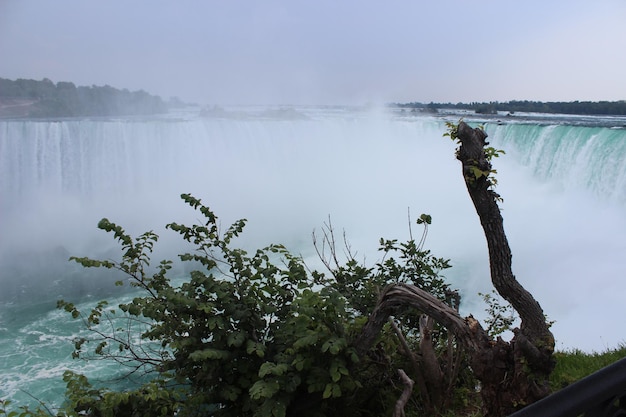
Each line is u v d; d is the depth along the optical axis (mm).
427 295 3754
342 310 3666
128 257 4305
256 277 4020
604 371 1406
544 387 3348
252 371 3758
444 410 4391
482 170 3309
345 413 4258
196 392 3916
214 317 3695
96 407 3500
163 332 4004
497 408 3484
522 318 3432
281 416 3322
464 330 3625
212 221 4320
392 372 4699
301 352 3588
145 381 7383
